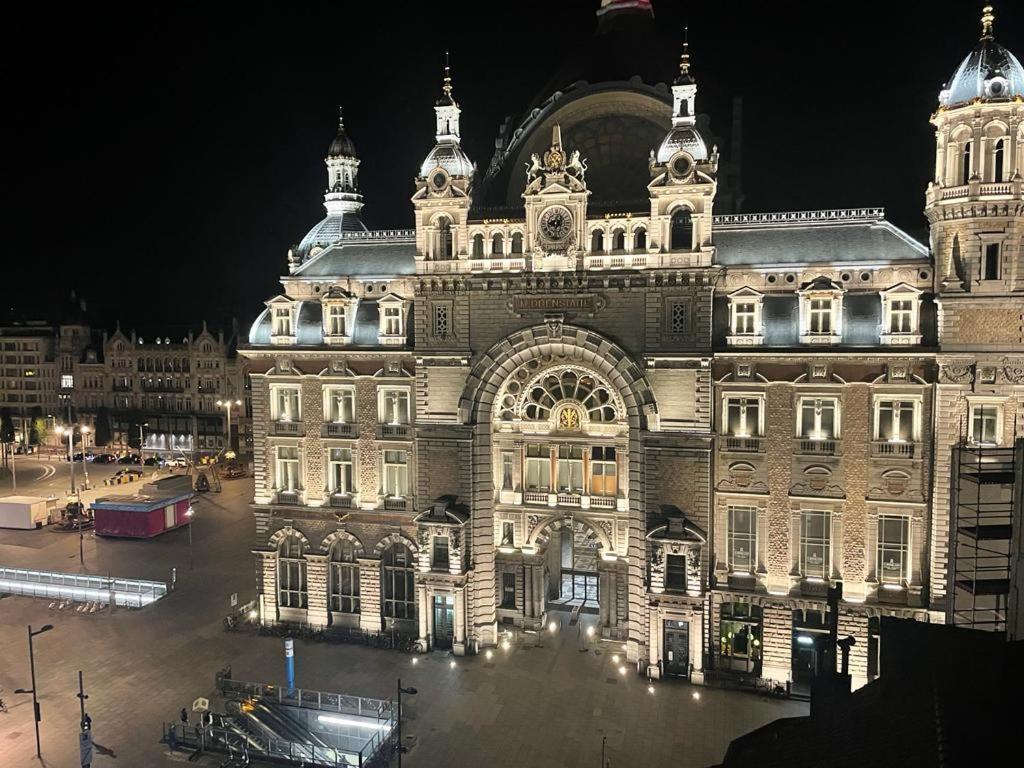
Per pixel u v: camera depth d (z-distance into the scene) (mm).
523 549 59094
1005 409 46656
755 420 52375
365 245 64938
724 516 53000
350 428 60375
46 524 96750
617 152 65438
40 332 157250
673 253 52156
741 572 52750
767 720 47344
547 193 54344
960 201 46750
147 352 145875
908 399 49031
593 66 66375
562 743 44938
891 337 49000
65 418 151375
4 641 59688
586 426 57219
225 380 141125
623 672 53875
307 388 61156
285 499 62188
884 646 24484
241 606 66625
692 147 51906
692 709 48781
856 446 49969
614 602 57781
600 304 54188
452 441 57438
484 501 57906
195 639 59938
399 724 41812
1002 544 37875
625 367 53844
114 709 49250
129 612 65625
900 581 49688
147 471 129500
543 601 59844
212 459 134125
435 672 54000
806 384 50562
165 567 78438
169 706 49656
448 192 56281
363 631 60281
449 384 57625
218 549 85062
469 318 56875
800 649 52031
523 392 58219
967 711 17953
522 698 50250
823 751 23031
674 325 52688
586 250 54281
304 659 56312
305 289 63906
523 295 55562
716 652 53375
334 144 76875
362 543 60219
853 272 51500
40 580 72625
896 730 20516
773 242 54156
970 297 46719
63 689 51812
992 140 46656
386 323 59625
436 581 57000
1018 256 46438
